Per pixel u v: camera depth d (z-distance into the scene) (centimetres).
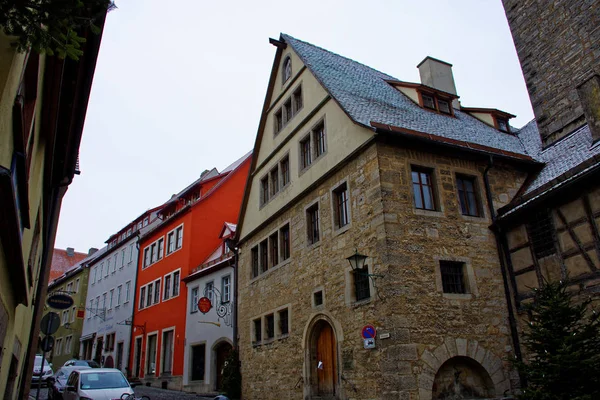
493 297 1115
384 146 1143
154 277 2833
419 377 961
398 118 1305
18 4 295
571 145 1269
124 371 2852
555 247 1038
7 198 343
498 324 1092
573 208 1007
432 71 1817
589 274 956
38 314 1084
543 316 860
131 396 1068
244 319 1717
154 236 2983
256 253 1755
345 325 1144
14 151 370
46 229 1078
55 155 868
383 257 1048
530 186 1252
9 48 309
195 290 2350
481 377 1043
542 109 1448
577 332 820
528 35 1530
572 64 1372
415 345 982
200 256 2517
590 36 1327
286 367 1381
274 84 1794
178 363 2319
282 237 1553
